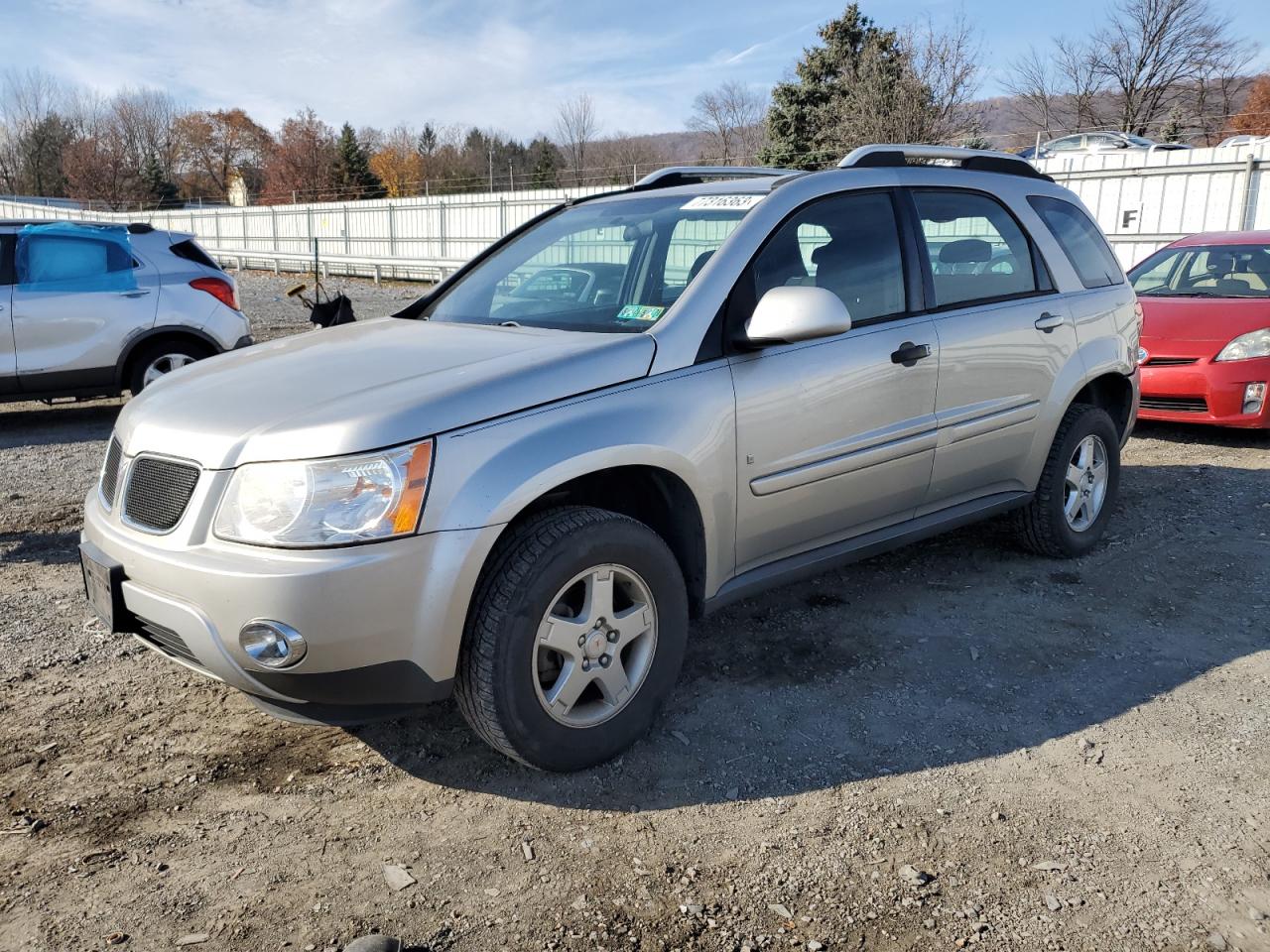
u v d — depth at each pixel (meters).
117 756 3.03
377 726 3.20
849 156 3.84
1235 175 15.15
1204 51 39.94
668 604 2.98
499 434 2.65
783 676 3.51
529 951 2.20
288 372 2.99
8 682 3.51
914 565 4.62
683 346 3.07
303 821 2.70
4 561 4.83
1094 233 4.79
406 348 3.16
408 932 2.26
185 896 2.38
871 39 33.53
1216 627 3.90
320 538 2.45
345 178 67.44
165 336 8.09
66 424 8.35
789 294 3.06
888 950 2.20
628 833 2.63
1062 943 2.21
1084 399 4.75
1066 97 42.53
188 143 77.44
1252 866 2.46
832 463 3.43
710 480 3.07
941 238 3.94
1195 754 2.98
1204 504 5.57
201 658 2.57
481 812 2.73
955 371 3.82
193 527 2.57
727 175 4.21
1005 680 3.47
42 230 7.64
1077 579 4.42
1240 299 7.38
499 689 2.64
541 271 3.86
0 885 2.43
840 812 2.71
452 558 2.54
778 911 2.32
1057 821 2.65
